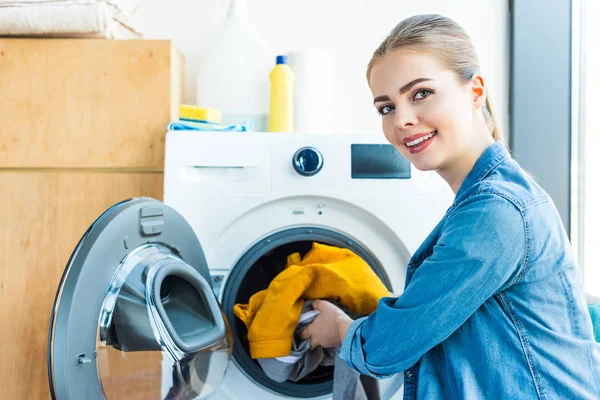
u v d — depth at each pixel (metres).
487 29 2.03
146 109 1.54
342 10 2.03
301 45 2.02
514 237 0.82
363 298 1.27
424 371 0.92
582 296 0.89
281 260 1.53
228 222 1.36
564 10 1.98
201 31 1.99
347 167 1.40
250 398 1.33
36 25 1.49
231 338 1.25
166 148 1.35
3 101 1.53
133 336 1.00
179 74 1.75
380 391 1.35
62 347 0.86
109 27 1.53
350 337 0.99
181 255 1.21
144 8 1.99
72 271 0.90
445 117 0.90
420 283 0.87
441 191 1.42
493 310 0.86
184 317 1.15
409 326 0.87
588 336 0.88
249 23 1.85
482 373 0.86
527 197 0.84
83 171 1.55
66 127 1.54
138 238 1.06
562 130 1.98
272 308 1.26
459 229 0.84
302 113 1.82
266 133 1.38
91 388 0.92
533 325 0.84
